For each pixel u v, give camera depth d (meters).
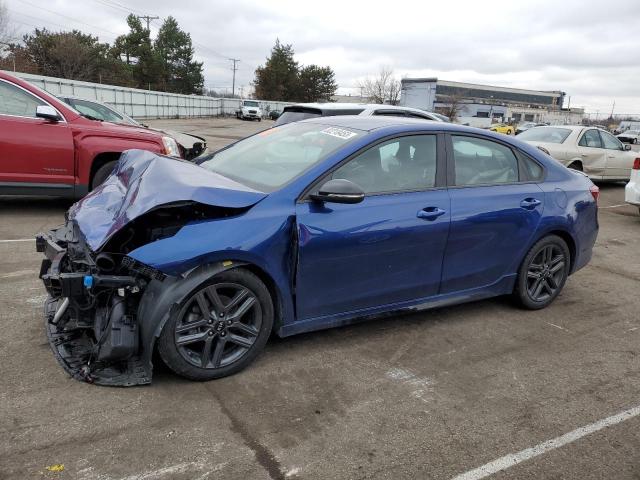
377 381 3.34
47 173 6.70
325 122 4.23
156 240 2.97
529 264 4.54
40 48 54.41
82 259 3.12
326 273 3.44
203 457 2.53
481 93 108.12
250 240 3.11
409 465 2.58
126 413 2.80
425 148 3.94
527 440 2.85
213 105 65.38
